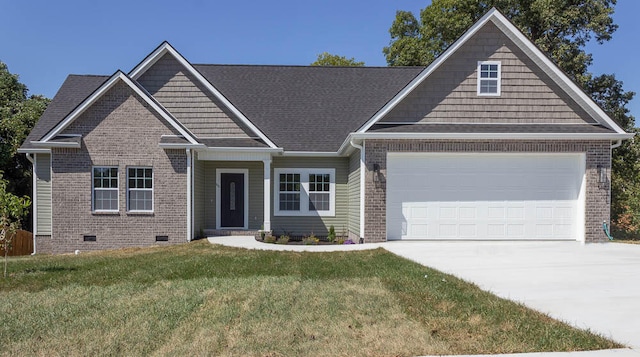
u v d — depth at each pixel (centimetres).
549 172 1395
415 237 1389
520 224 1395
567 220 1394
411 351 484
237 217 1686
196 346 504
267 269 950
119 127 1429
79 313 634
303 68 2075
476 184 1394
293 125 1758
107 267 1000
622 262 1027
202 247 1299
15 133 2580
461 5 2728
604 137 1333
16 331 561
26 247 1773
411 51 3012
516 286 775
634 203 2348
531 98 1415
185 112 1584
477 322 575
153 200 1434
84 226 1419
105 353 492
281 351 488
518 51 1416
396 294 712
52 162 1412
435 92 1404
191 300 682
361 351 486
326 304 657
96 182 1433
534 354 475
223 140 1572
